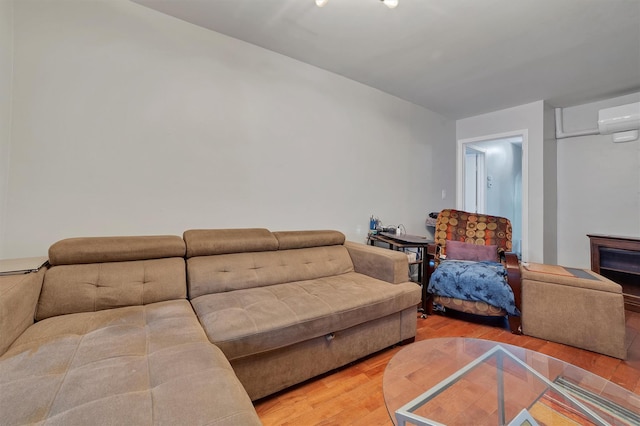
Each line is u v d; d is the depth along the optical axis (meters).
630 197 3.23
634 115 2.64
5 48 1.48
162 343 1.11
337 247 2.50
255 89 2.36
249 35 2.21
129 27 1.85
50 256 1.44
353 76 2.90
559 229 3.73
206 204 2.15
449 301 2.50
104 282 1.49
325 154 2.80
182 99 2.04
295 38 2.24
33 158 1.59
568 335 2.04
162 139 1.97
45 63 1.62
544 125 3.45
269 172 2.45
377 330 1.85
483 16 1.95
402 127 3.49
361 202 3.12
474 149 4.48
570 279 2.05
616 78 2.86
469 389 1.26
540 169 3.41
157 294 1.59
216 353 1.09
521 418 1.10
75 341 1.10
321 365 1.59
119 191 1.83
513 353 1.51
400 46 2.34
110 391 0.82
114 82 1.81
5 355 0.98
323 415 1.34
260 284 1.94
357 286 1.95
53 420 0.70
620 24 2.01
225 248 1.94
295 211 2.61
